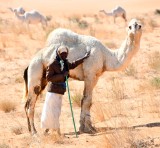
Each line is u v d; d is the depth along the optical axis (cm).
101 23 9900
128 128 2386
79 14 12094
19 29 8169
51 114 2425
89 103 2600
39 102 3538
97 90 3772
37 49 6203
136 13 12369
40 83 2641
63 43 2620
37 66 2623
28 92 2647
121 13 9781
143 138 2208
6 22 9438
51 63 2419
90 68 2581
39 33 7950
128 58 2602
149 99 3244
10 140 2484
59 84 2427
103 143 2194
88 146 2253
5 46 6400
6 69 4878
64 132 2630
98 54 2594
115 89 3569
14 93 3903
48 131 2594
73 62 2473
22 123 2947
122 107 3058
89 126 2577
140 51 5819
